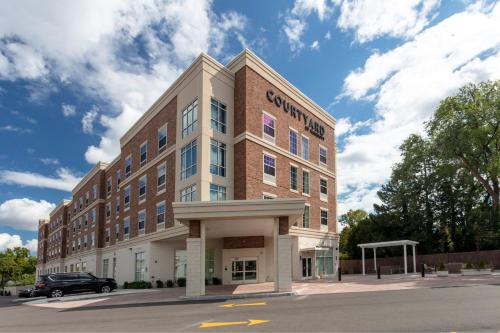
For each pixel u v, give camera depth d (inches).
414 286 783.1
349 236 2206.0
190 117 1169.4
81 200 2337.6
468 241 1862.7
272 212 789.2
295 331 374.9
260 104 1230.3
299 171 1387.8
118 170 1801.2
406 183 2055.9
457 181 1873.8
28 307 807.7
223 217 802.2
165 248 1353.3
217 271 1251.2
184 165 1180.5
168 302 716.0
